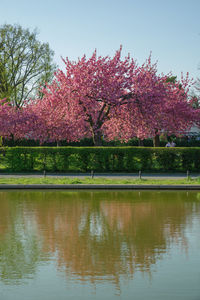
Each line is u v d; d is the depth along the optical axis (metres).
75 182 21.50
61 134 39.19
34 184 20.88
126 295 5.68
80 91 33.28
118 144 49.31
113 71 33.84
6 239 9.41
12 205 14.95
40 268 7.09
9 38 55.97
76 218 12.26
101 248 8.57
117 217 12.45
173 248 8.57
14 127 40.62
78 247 8.67
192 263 7.39
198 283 6.23
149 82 34.47
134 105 33.53
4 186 20.77
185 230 10.48
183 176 26.02
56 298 5.56
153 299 5.50
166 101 39.88
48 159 27.97
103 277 6.56
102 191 19.80
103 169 27.92
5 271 6.91
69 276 6.62
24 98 58.50
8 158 28.12
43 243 9.02
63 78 34.94
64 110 35.31
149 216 12.64
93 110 34.78
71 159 27.89
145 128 35.97
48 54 57.97
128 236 9.77
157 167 28.08
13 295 5.68
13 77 56.28
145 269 7.02
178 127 42.41
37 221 11.75
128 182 21.83
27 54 57.41
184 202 15.84
